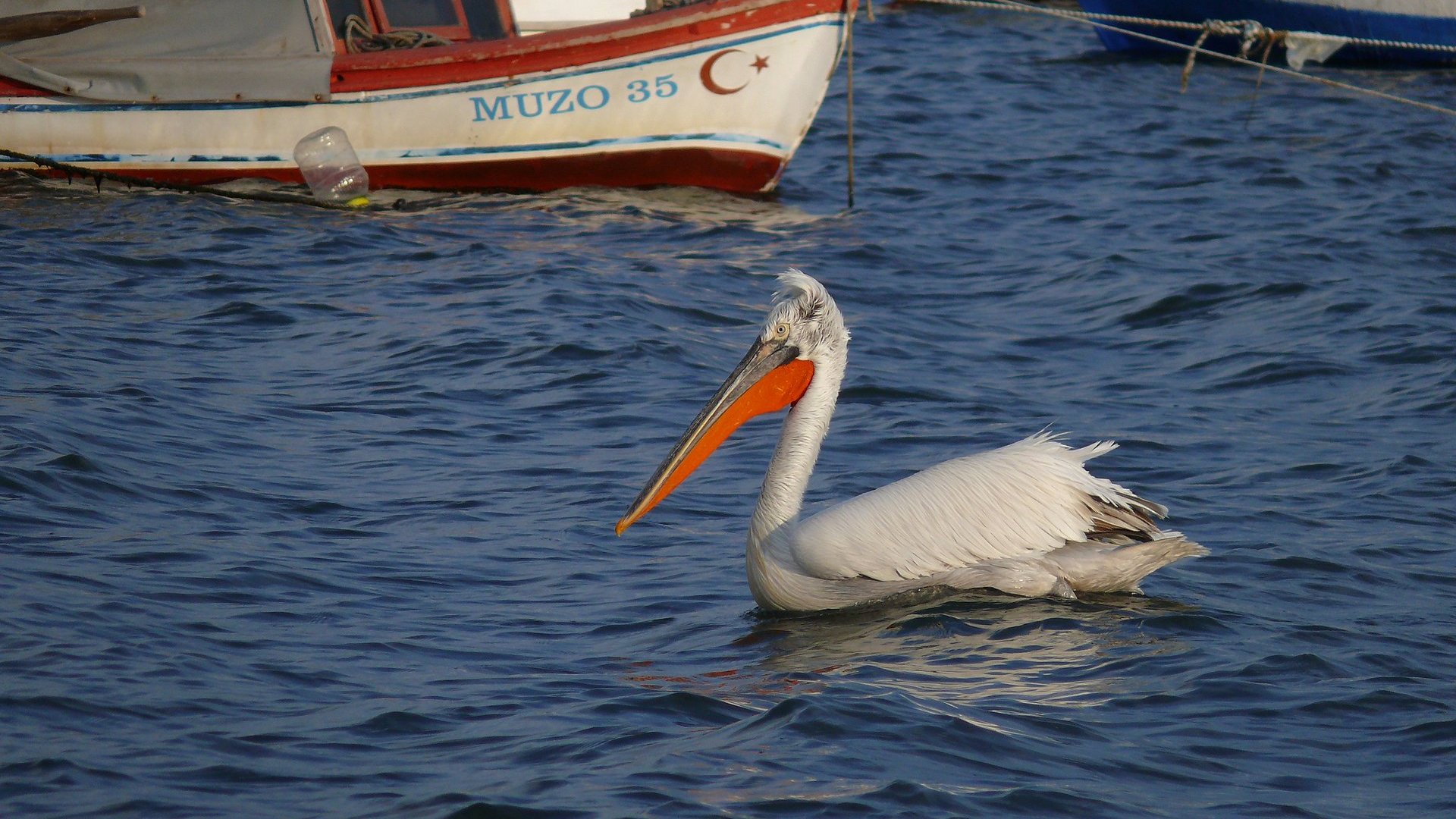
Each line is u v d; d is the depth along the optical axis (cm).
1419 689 873
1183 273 2000
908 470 1312
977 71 3600
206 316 1694
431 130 2392
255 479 1217
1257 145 2875
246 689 846
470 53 2347
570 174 2441
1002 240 2209
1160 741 802
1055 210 2397
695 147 2417
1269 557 1112
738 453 1375
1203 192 2509
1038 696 857
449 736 795
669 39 2350
